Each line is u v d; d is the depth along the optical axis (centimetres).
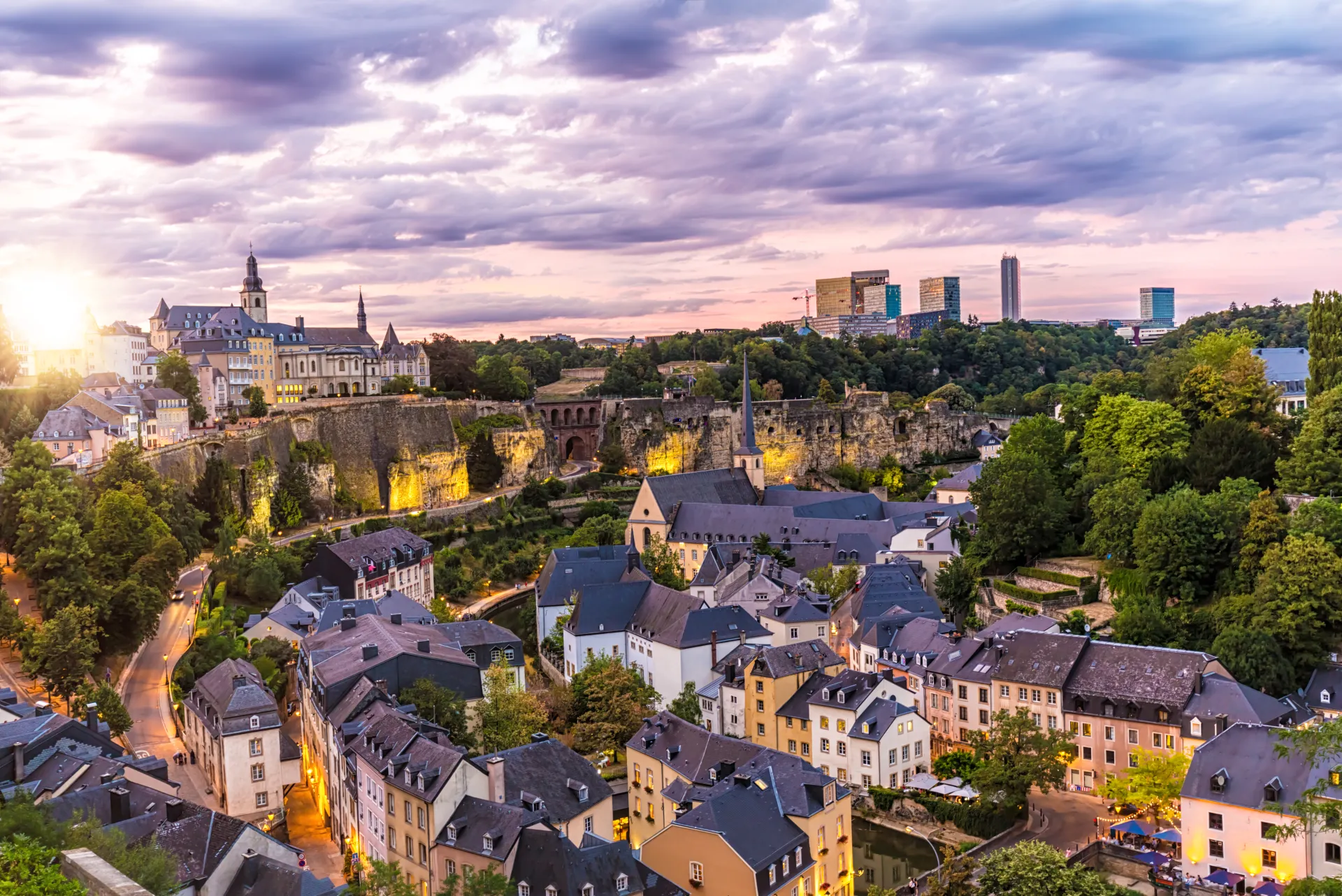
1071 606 17450
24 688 14612
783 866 10325
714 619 17675
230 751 12306
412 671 13600
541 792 10894
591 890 9256
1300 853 10738
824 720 14475
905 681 16125
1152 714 13325
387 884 8769
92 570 16712
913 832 13075
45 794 10200
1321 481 16125
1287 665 13800
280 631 17888
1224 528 15762
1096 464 19412
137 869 8000
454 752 10438
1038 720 14325
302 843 12438
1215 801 11288
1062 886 8825
